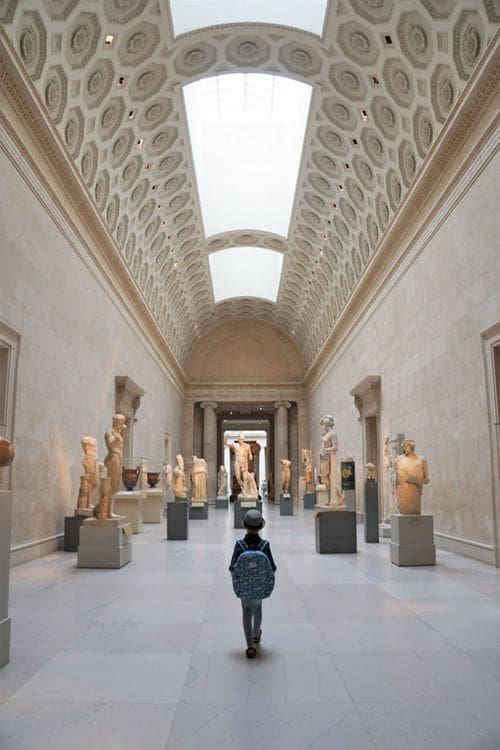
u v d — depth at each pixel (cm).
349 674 462
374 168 1583
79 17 1087
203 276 2872
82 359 1441
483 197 1044
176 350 3228
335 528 1195
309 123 1670
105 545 990
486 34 960
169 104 1541
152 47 1316
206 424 3656
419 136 1295
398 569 975
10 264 1002
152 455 2488
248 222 2436
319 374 3153
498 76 956
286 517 2353
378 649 529
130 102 1413
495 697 415
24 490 1057
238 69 1499
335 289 2450
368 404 1952
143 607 696
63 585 832
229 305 3444
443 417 1238
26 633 581
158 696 417
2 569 484
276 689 430
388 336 1708
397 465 1052
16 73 955
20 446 1041
